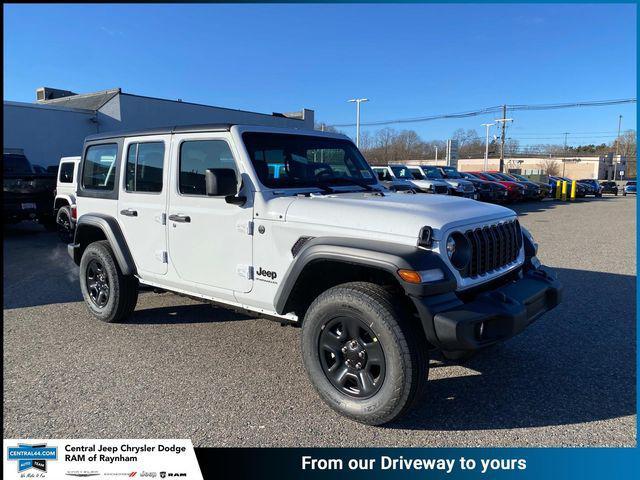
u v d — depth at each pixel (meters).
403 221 3.26
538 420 3.39
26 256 9.90
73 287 7.12
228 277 4.09
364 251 3.20
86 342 4.85
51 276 7.89
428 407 3.58
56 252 10.41
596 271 7.92
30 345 4.78
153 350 4.64
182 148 4.43
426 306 3.06
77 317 5.64
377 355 3.21
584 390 3.80
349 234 3.41
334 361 3.45
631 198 34.44
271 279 3.79
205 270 4.26
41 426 3.37
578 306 5.93
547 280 4.00
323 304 3.39
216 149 4.16
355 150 5.03
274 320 4.04
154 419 3.45
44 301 6.34
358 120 36.91
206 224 4.19
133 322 5.44
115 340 4.90
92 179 5.48
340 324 3.40
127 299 5.24
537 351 4.55
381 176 17.94
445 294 3.19
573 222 15.88
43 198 12.81
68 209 11.41
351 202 3.60
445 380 3.98
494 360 4.36
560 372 4.11
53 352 4.61
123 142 5.00
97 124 22.64
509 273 3.93
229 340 4.89
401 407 3.13
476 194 21.30
